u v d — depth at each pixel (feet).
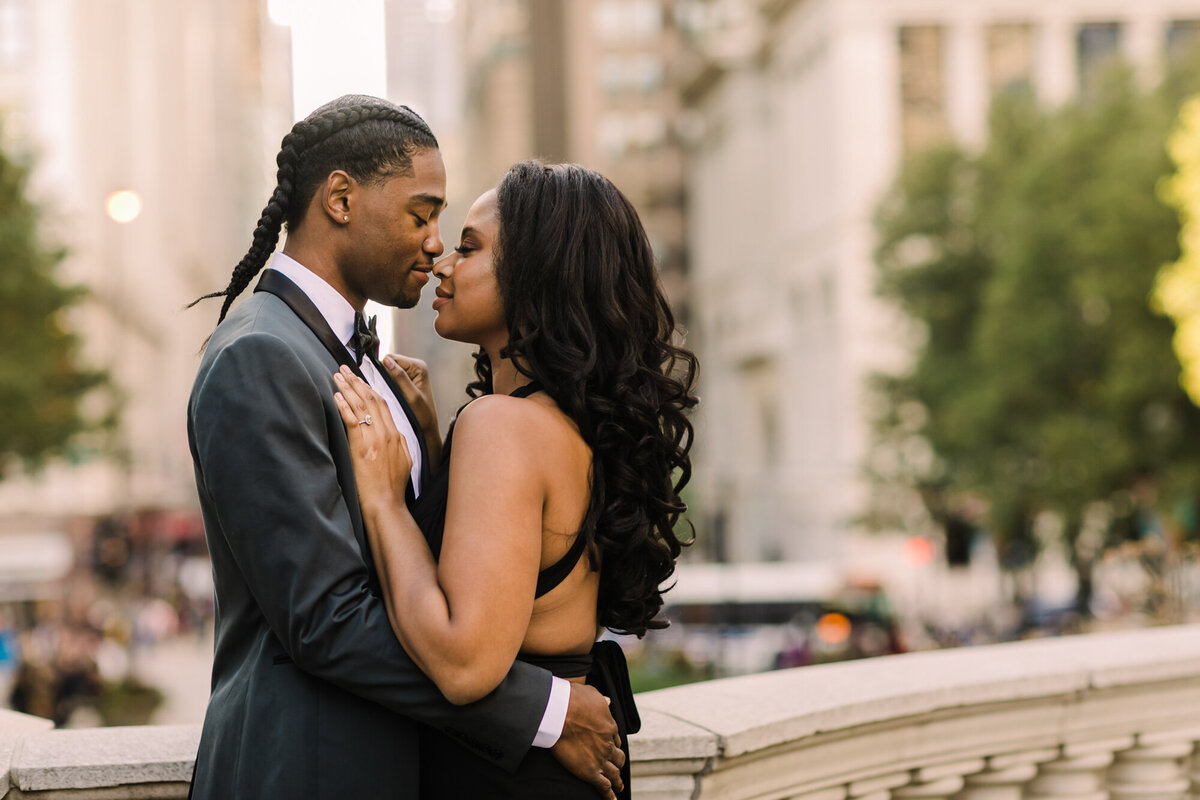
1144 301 88.89
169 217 230.89
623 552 7.58
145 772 8.36
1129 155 91.20
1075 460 92.73
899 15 167.02
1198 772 13.05
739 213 223.51
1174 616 47.06
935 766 11.17
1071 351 94.79
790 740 9.75
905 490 122.42
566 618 7.62
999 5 166.20
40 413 86.74
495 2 345.31
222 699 7.39
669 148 264.31
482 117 381.40
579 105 263.08
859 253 167.63
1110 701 12.17
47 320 88.02
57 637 85.05
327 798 7.06
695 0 252.01
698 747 9.10
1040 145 104.42
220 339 7.41
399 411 8.44
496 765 7.41
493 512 7.12
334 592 6.92
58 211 92.22
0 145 88.63
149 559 166.71
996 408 97.71
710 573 101.86
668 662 95.40
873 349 167.02
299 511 6.87
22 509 146.41
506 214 7.82
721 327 240.53
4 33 156.15
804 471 184.85
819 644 93.71
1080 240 92.48
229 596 7.50
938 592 128.67
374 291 8.06
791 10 192.03
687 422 7.95
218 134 337.52
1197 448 90.68
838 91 168.76
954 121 167.22
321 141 7.83
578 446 7.53
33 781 8.23
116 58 184.14
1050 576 133.69
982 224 114.83
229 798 7.18
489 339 8.09
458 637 6.88
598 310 7.67
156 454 204.03
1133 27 165.99
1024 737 11.67
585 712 7.38
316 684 7.16
